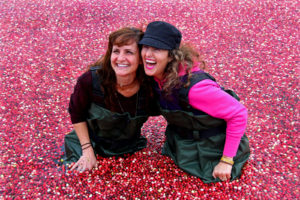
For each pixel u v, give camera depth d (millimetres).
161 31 1796
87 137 2395
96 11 5363
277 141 2793
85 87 2080
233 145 2131
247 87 3619
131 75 1979
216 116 2029
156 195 2248
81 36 4695
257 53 4277
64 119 3111
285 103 3334
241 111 1999
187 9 5480
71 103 2221
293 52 4258
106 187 2297
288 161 2564
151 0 5809
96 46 4473
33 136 2844
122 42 1801
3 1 5609
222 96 1920
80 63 4082
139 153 2641
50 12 5277
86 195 2234
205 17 5219
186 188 2299
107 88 2055
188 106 2006
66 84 3674
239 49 4379
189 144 2305
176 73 1871
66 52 4301
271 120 3084
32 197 2201
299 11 5242
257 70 3928
